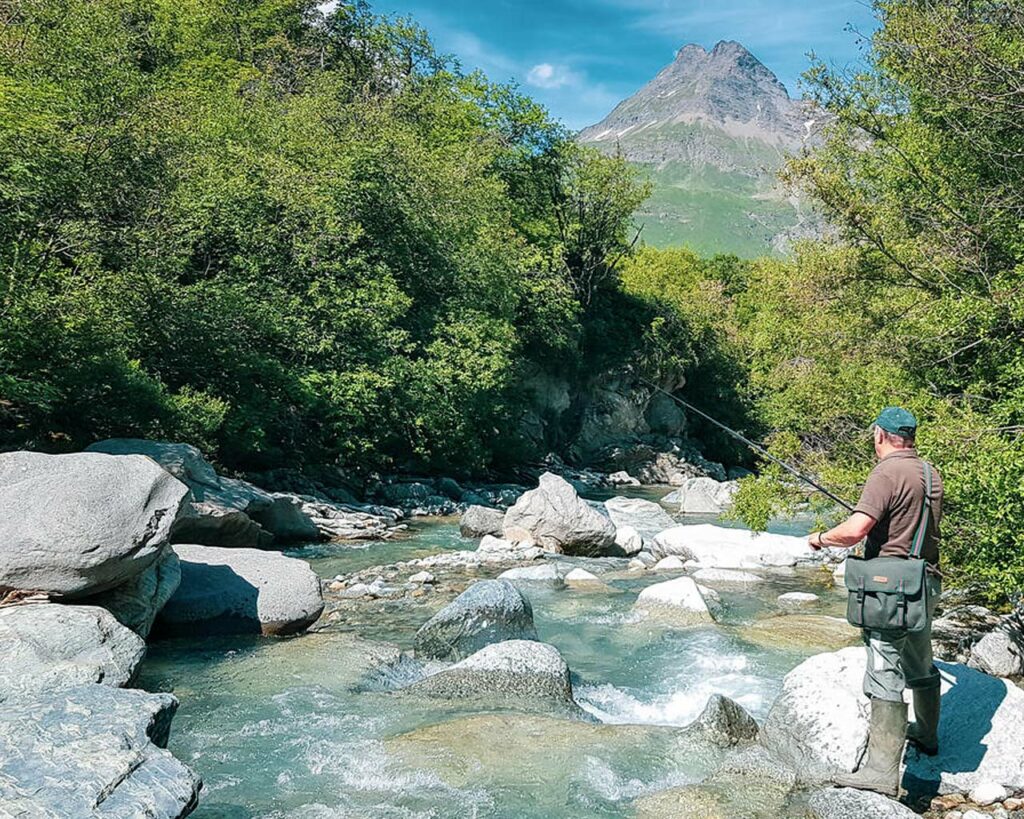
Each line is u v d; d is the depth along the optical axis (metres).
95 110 16.94
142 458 7.90
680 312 50.56
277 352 21.58
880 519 4.75
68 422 15.23
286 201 22.81
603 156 44.91
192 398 17.14
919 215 12.09
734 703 6.12
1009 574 6.66
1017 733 5.32
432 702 6.62
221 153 23.67
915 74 11.47
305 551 14.23
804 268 14.43
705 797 4.91
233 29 40.34
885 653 4.86
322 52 43.22
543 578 11.89
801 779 5.18
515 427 33.53
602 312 47.59
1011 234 10.37
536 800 4.93
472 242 30.97
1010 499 6.50
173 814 3.67
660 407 49.19
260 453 20.36
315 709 6.44
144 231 17.83
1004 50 10.19
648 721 6.56
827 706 5.53
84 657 5.86
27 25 18.94
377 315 23.28
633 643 8.67
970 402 10.24
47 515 6.93
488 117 42.53
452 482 24.17
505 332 28.31
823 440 13.01
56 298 14.42
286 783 5.14
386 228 26.66
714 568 12.91
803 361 14.89
